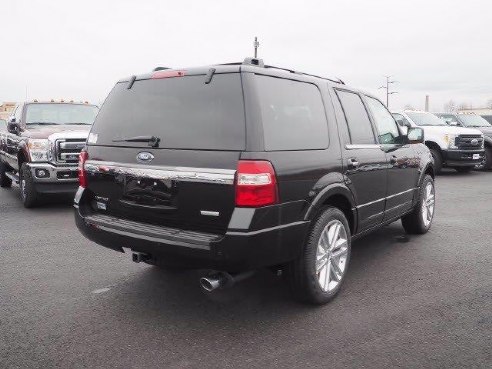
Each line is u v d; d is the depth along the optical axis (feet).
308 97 12.67
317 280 12.29
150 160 11.43
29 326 11.39
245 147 10.25
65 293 13.58
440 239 19.95
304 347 10.39
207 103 10.97
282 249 11.01
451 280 14.73
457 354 10.04
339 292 13.69
